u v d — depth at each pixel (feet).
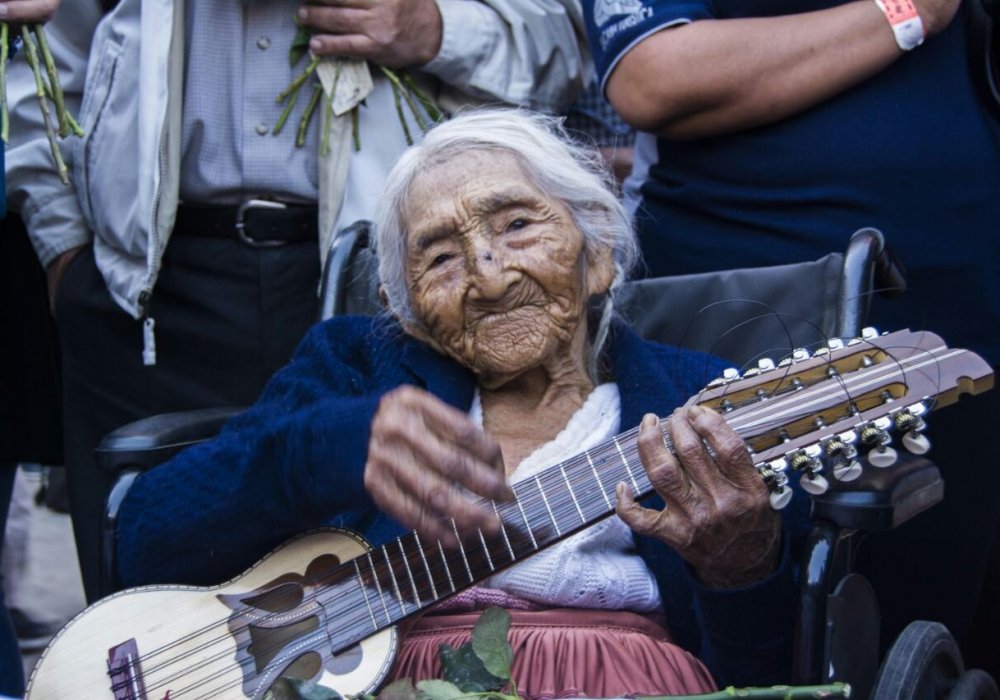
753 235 11.93
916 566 11.91
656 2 12.01
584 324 9.86
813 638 7.77
